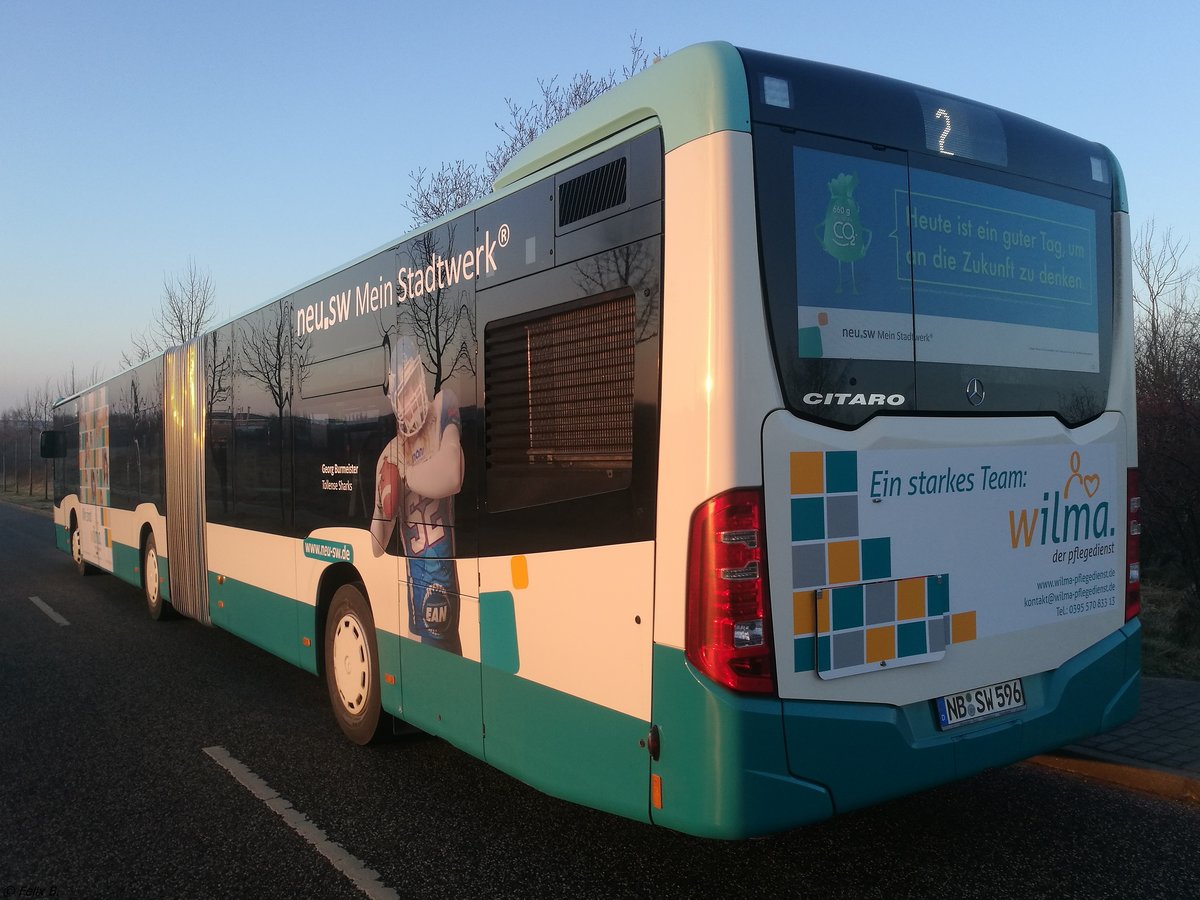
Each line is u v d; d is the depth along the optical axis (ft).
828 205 10.64
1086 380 13.19
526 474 12.52
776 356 10.08
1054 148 13.00
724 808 9.70
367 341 17.21
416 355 15.42
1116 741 16.53
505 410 13.03
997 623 11.86
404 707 15.90
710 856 13.20
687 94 10.28
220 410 24.99
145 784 16.47
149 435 31.99
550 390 12.12
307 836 14.10
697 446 9.86
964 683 11.50
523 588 12.55
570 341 11.80
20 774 17.04
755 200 10.08
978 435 11.70
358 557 17.52
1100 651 13.12
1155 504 26.58
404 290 15.88
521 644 12.60
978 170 12.07
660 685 10.25
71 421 47.70
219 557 25.14
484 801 15.53
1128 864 12.68
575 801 11.60
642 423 10.58
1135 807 14.56
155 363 31.12
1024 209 12.52
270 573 21.81
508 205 13.10
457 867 12.96
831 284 10.55
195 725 20.20
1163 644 23.07
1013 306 12.29
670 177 10.36
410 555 15.57
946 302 11.56
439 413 14.64
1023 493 12.19
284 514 20.99
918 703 11.12
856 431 10.61
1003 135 12.40
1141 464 26.53
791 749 9.97
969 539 11.58
